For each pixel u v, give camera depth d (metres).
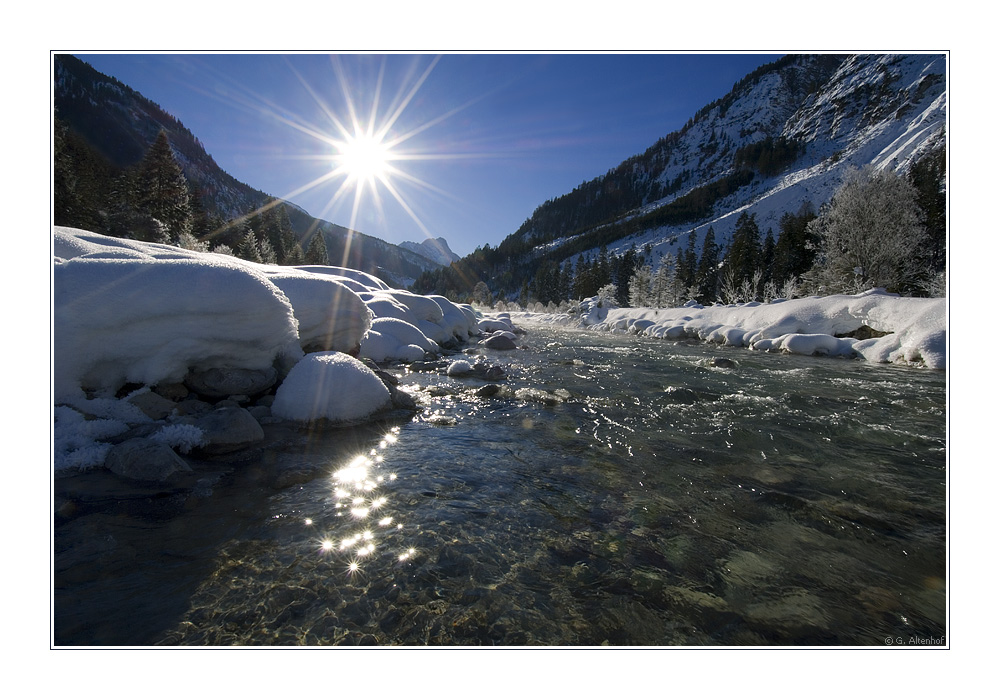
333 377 5.45
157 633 2.09
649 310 32.31
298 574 2.52
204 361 5.02
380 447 4.64
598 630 2.25
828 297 17.88
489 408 6.54
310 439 4.67
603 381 9.10
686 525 3.29
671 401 7.30
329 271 18.11
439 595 2.42
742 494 3.84
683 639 2.22
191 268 4.77
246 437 4.28
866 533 3.23
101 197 38.34
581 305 51.09
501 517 3.30
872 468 4.50
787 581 2.67
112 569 2.46
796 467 4.50
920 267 26.81
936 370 10.83
